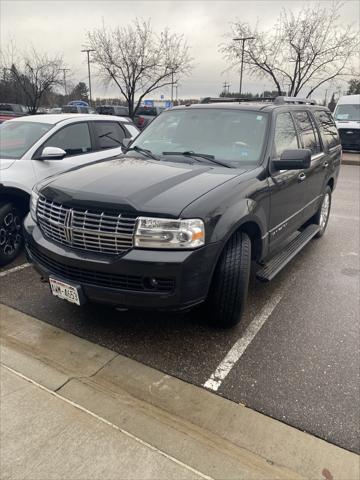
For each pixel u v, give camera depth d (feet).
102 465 6.98
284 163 12.10
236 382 9.27
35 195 11.51
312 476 6.93
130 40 78.33
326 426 8.04
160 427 7.85
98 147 19.49
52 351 10.18
